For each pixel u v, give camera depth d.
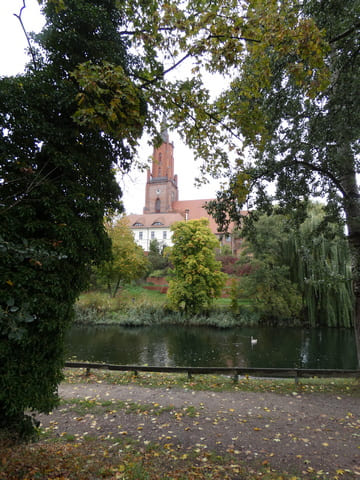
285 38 4.06
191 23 4.04
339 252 22.66
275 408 6.60
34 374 3.82
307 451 4.55
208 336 21.98
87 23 4.50
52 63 4.41
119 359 15.16
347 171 8.16
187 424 5.61
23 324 3.71
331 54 7.08
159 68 5.19
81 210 4.45
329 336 21.89
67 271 4.20
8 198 3.60
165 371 9.11
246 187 6.81
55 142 4.19
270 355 16.30
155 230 59.22
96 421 5.76
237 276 37.34
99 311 28.08
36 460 3.50
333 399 7.25
